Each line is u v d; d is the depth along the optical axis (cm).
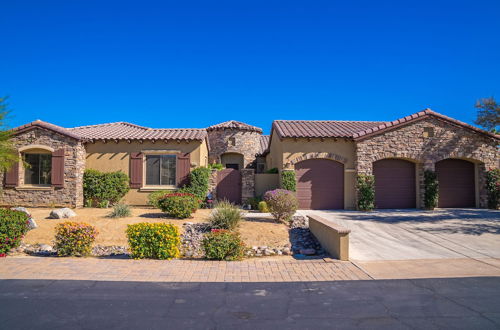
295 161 1708
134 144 1794
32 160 1733
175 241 855
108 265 764
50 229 1149
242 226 1184
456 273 715
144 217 1333
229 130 2434
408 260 834
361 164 1673
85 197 1747
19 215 893
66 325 442
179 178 1778
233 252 845
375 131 1675
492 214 1519
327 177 1731
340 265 785
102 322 453
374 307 514
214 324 450
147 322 454
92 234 882
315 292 588
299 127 1900
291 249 973
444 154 1702
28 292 573
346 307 514
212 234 863
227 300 544
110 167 1795
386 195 1747
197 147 1794
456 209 1703
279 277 685
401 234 1133
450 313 491
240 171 1839
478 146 1722
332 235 893
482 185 1745
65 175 1688
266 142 2861
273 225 1216
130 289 596
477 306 519
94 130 1961
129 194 1780
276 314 486
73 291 581
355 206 1702
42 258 826
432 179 1680
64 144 1700
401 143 1694
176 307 511
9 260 798
